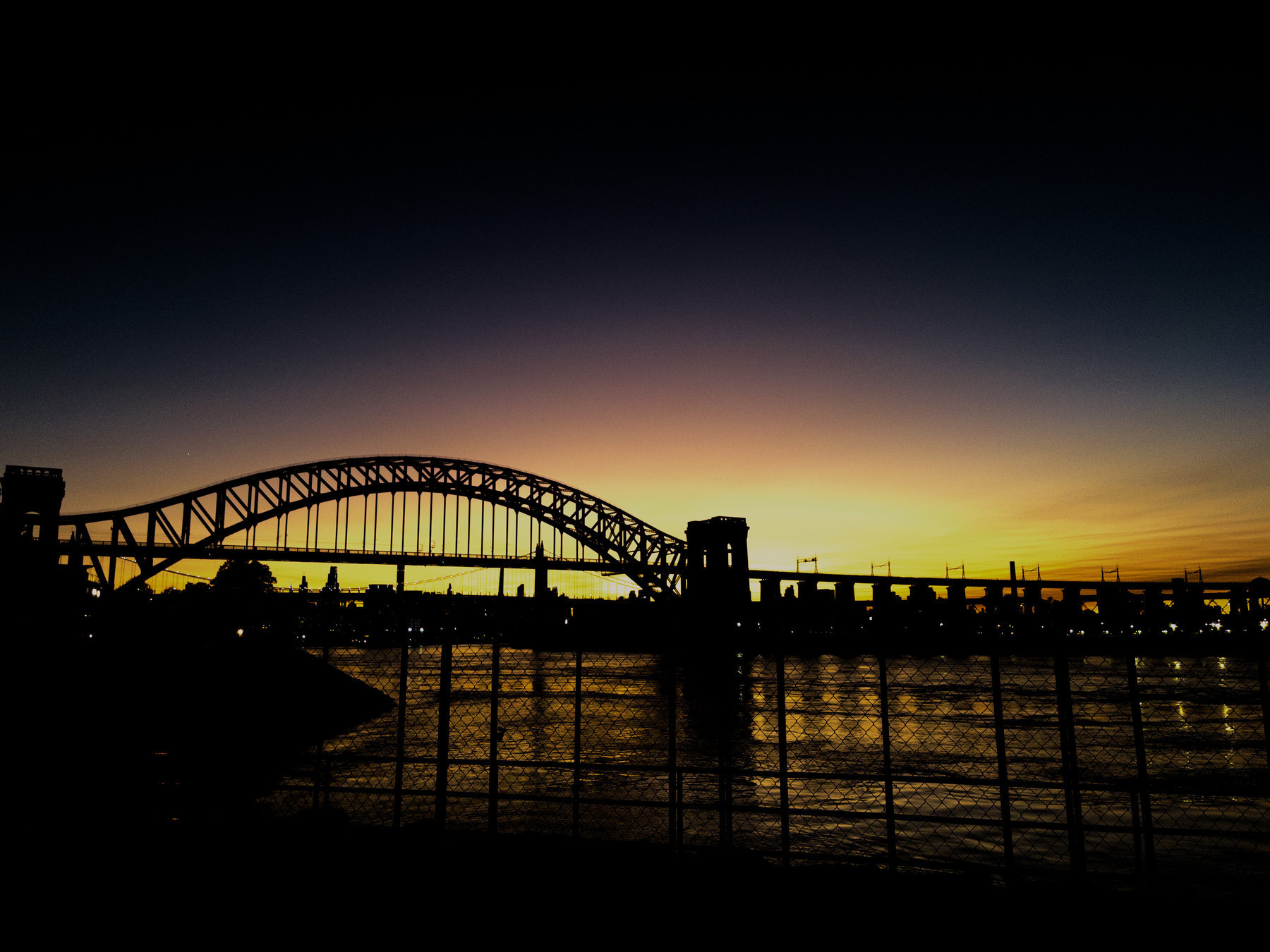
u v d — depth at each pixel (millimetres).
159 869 8859
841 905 7926
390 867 8875
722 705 9500
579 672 9977
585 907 7922
